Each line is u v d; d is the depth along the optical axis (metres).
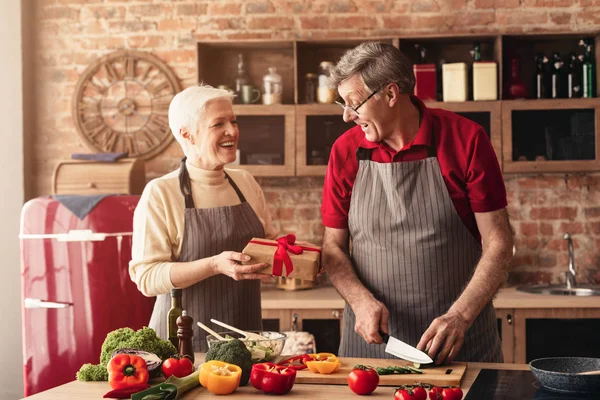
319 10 4.55
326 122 4.26
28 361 3.81
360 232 2.39
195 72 4.62
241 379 1.84
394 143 2.33
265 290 4.34
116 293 3.76
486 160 2.25
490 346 2.32
